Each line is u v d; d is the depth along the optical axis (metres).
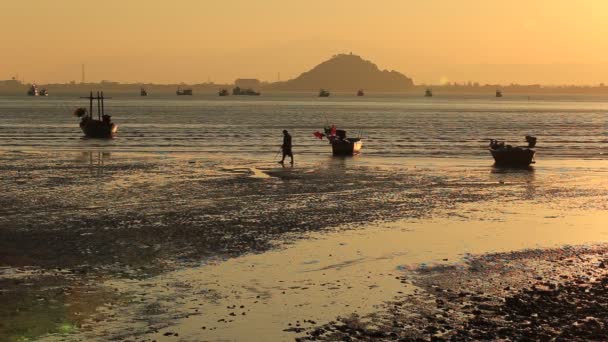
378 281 16.66
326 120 109.56
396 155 51.16
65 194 30.39
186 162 44.88
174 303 14.81
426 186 34.31
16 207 26.83
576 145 62.56
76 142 61.28
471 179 37.38
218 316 13.99
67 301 14.86
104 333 13.01
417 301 14.98
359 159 47.97
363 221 24.58
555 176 39.19
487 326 13.24
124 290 15.72
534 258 19.22
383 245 20.61
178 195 30.44
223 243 20.67
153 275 17.00
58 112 130.88
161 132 76.12
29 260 18.36
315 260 18.69
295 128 85.81
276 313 14.18
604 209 27.81
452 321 13.58
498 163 44.66
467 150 55.72
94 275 16.94
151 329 13.24
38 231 22.19
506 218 25.56
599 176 39.28
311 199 29.66
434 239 21.58
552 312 14.13
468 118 122.38
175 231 22.38
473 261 18.77
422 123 102.81
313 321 13.69
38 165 42.25
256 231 22.55
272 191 31.97
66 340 12.65
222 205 27.81
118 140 64.00
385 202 29.05
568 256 19.52
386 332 12.98
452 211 26.98
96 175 37.53
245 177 37.19
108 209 26.58
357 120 111.75
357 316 13.98
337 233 22.38
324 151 54.41
